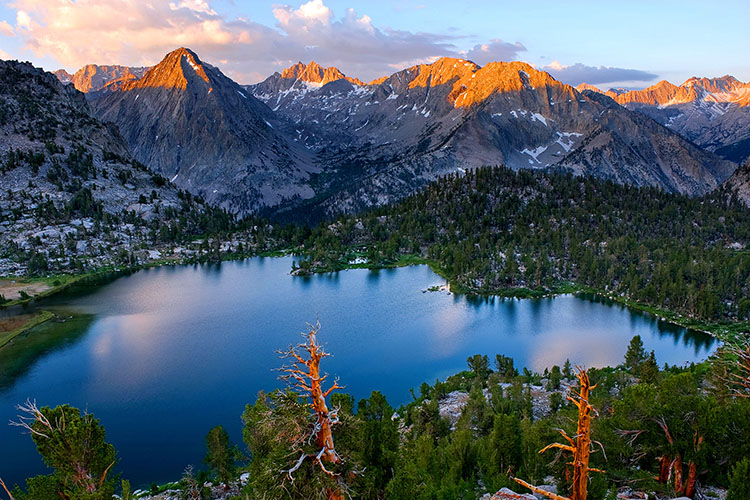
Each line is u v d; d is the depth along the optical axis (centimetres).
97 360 11700
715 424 3312
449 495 3762
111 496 3209
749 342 4462
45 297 17638
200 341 13062
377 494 3544
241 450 7625
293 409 2425
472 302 17325
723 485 3347
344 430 2725
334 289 19125
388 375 10931
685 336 13825
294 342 12988
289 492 2350
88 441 3197
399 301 17388
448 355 12138
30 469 7312
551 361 11738
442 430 6538
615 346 12838
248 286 19600
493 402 7581
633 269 18988
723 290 16788
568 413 5338
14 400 9644
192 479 5884
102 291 18600
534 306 16850
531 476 4162
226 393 9931
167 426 8619
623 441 3738
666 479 3531
